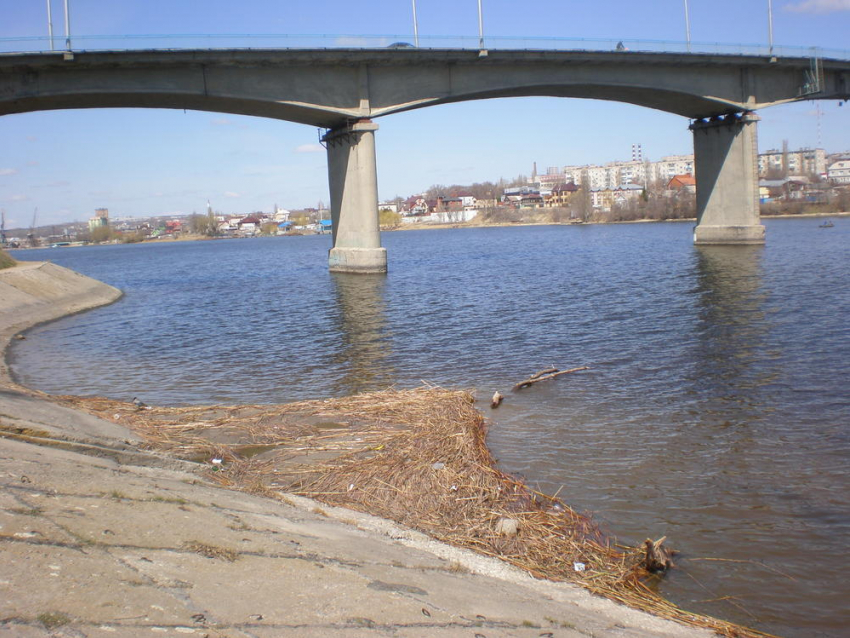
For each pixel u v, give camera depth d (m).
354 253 58.03
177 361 23.31
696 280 41.34
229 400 17.42
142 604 4.97
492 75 58.84
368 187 56.75
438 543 8.32
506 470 11.39
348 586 5.93
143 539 6.29
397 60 54.34
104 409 15.48
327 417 14.48
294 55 50.47
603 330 25.83
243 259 104.12
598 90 64.88
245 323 32.25
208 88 50.00
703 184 76.94
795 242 70.88
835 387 16.17
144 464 10.73
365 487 10.30
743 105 69.88
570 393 16.69
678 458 11.84
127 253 175.62
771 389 16.28
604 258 65.31
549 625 5.99
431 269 61.25
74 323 34.69
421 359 21.94
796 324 24.75
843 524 9.18
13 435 10.38
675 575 8.00
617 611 6.95
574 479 10.97
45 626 4.43
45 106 50.91
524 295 38.47
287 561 6.33
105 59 45.56
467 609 5.97
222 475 10.81
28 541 5.73
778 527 9.15
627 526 9.27
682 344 22.34
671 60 63.41
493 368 20.09
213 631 4.75
